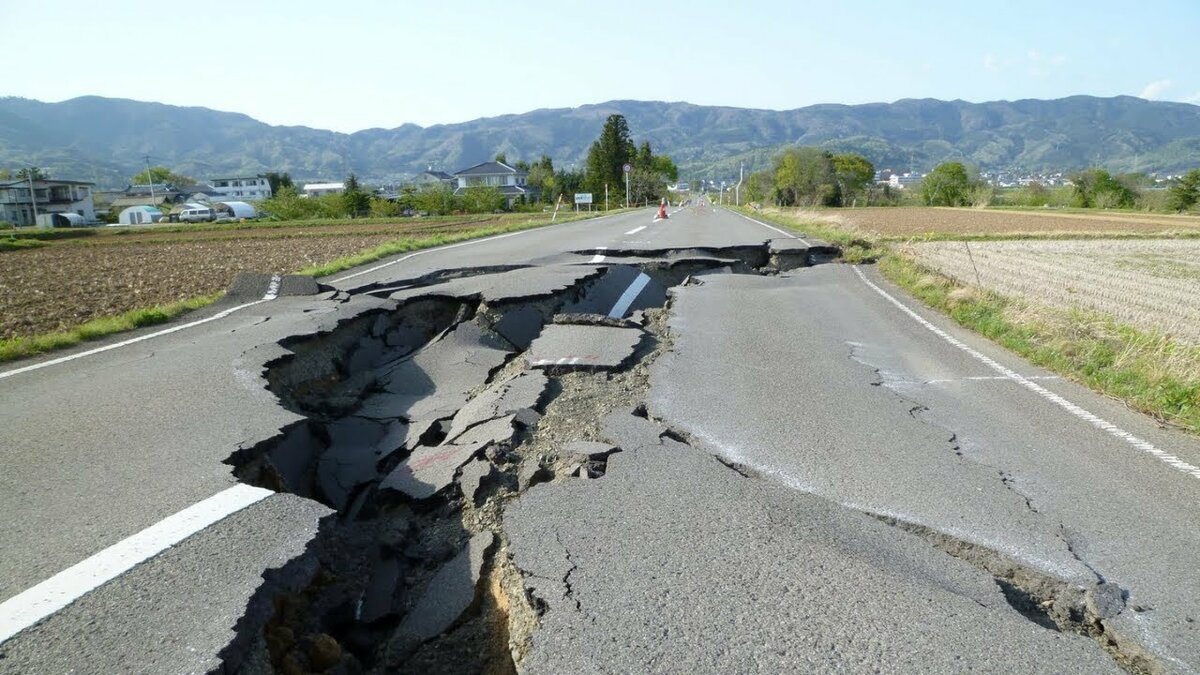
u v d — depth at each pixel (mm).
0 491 3838
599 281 10977
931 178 91125
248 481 4242
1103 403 5805
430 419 5672
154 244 28344
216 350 6711
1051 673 2576
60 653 2504
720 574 3180
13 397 5539
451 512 4207
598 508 3840
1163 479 4309
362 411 6023
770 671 2551
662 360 7012
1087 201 73312
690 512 3785
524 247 16016
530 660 2635
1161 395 5770
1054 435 5047
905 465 4473
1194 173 60281
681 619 2855
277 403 5309
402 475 4625
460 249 16016
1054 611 3070
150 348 7031
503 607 3250
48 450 4406
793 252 14492
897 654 2654
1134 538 3605
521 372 6488
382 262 13602
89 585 2914
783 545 3445
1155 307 12102
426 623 3330
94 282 14734
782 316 9250
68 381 5957
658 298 11102
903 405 5691
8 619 2695
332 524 3641
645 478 4223
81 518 3516
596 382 6238
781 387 6160
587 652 2664
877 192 98938
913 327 8719
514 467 4586
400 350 8117
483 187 71750
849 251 15078
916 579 3188
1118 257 20828
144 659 2480
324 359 7121
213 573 2998
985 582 3188
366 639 3320
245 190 143375
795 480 4227
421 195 64500
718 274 12633
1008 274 15867
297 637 3006
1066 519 3795
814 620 2852
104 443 4512
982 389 6168
